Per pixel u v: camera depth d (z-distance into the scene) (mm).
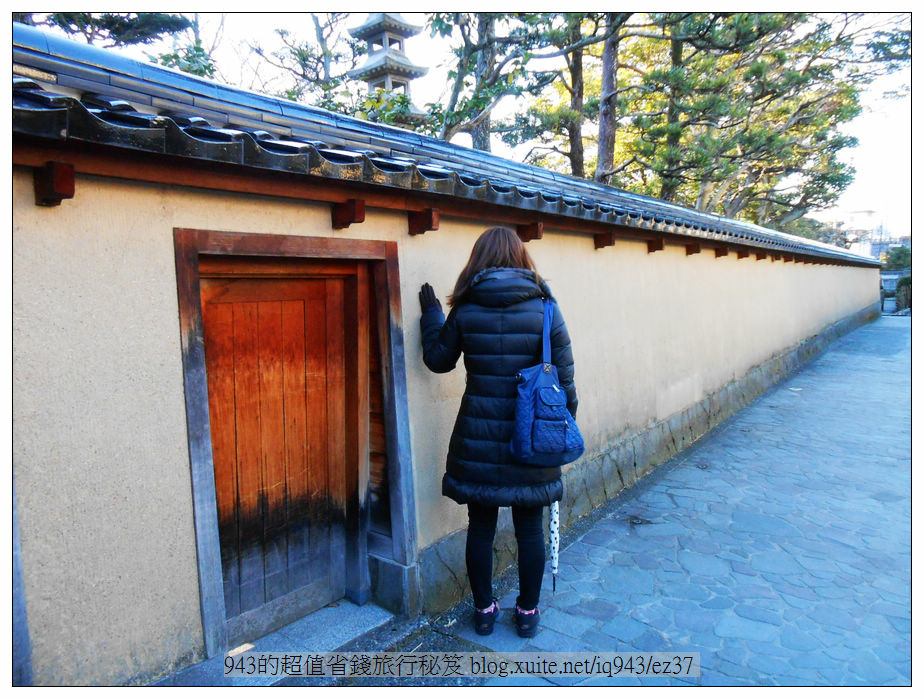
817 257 13234
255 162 1883
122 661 1906
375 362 2932
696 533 4082
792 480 5188
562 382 2654
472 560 2777
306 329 2775
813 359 12734
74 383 1775
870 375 10578
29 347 1679
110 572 1871
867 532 4074
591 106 13625
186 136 1688
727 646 2777
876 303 22469
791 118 19703
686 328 6555
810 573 3492
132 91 2303
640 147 12875
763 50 15008
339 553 3008
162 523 1996
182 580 2057
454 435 2729
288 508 2762
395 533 2918
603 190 6176
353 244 2670
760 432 6895
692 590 3301
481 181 2953
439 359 2771
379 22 9250
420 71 9562
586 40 7875
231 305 2471
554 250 4238
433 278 3150
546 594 3268
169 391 2008
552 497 2650
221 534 2494
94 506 1827
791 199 26531
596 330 4746
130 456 1910
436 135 8086
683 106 12547
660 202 7621
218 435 2455
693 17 9891
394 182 2408
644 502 4691
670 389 6113
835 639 2828
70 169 1668
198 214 2082
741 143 14477
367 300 2912
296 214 2420
